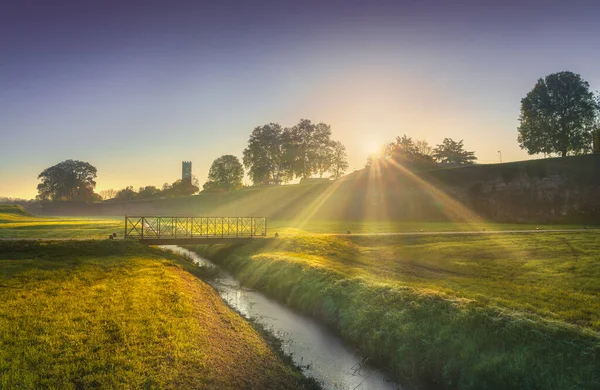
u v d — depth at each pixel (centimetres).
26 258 2284
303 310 1903
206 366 1009
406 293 1609
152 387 859
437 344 1248
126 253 2667
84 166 15662
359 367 1275
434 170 8069
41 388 818
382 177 8619
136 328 1191
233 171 13662
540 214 6266
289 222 6781
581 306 1445
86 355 987
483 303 1426
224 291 2298
